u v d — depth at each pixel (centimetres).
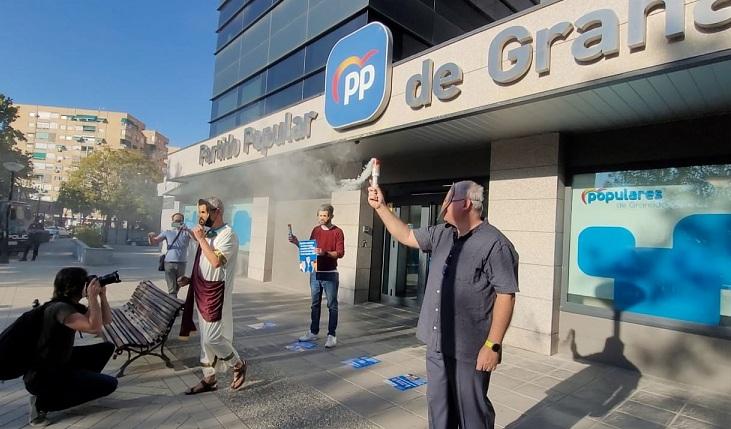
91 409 310
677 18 309
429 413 239
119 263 1480
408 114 543
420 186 743
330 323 504
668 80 337
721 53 288
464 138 573
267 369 416
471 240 230
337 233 514
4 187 3044
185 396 341
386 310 742
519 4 1032
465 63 475
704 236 413
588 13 362
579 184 509
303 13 973
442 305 234
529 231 523
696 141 420
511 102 414
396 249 809
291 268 1005
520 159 540
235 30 1316
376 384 381
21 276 994
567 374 429
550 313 495
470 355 223
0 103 2881
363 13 775
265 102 1113
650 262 446
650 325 434
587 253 495
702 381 399
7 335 275
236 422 297
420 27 828
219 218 350
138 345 371
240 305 765
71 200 3500
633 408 349
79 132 8400
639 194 460
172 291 627
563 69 382
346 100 643
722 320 397
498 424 313
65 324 285
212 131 1428
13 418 292
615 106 404
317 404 334
